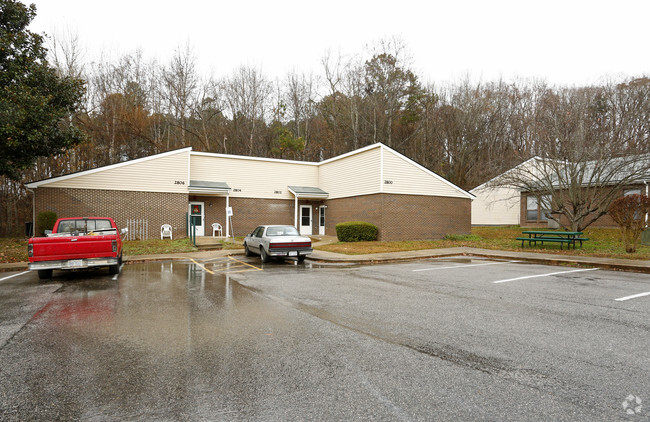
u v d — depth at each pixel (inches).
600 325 207.0
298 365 151.9
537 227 1055.6
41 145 641.6
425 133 1621.6
